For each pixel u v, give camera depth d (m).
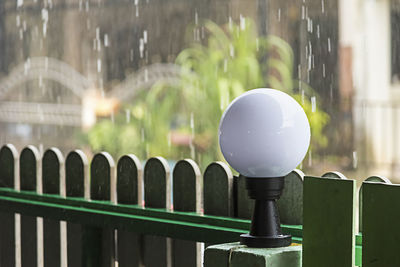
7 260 2.96
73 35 13.30
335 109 9.95
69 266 2.68
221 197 2.23
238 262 1.76
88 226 2.57
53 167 2.78
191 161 2.32
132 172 2.49
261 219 1.80
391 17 9.95
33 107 13.08
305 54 10.45
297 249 1.76
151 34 12.44
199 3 11.69
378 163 8.99
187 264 2.30
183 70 7.27
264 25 9.26
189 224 2.22
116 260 2.55
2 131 13.03
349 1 10.20
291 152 1.74
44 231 2.77
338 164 9.12
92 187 2.63
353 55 10.19
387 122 9.56
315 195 1.72
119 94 12.49
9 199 2.88
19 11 13.69
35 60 13.49
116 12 12.91
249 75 6.64
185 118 8.19
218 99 6.58
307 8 10.44
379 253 1.62
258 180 1.79
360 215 1.92
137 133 8.09
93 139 8.46
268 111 1.74
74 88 13.05
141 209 2.41
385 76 9.98
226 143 1.78
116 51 12.90
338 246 1.68
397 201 1.59
